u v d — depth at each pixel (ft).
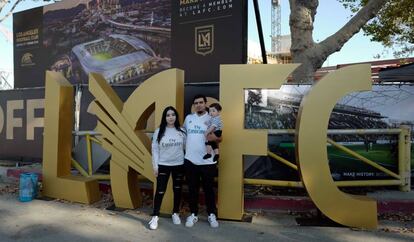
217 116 18.07
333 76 17.88
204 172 17.90
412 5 40.81
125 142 20.52
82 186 21.74
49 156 23.12
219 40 28.22
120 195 20.81
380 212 19.69
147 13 32.55
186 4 30.01
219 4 28.25
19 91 32.17
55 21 38.81
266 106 23.34
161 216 19.39
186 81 29.81
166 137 17.98
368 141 22.79
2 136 33.01
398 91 22.70
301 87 23.04
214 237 16.49
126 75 34.06
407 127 21.71
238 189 18.76
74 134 26.22
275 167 22.89
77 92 28.60
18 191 24.62
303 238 16.35
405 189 21.83
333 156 22.86
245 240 16.12
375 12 27.91
